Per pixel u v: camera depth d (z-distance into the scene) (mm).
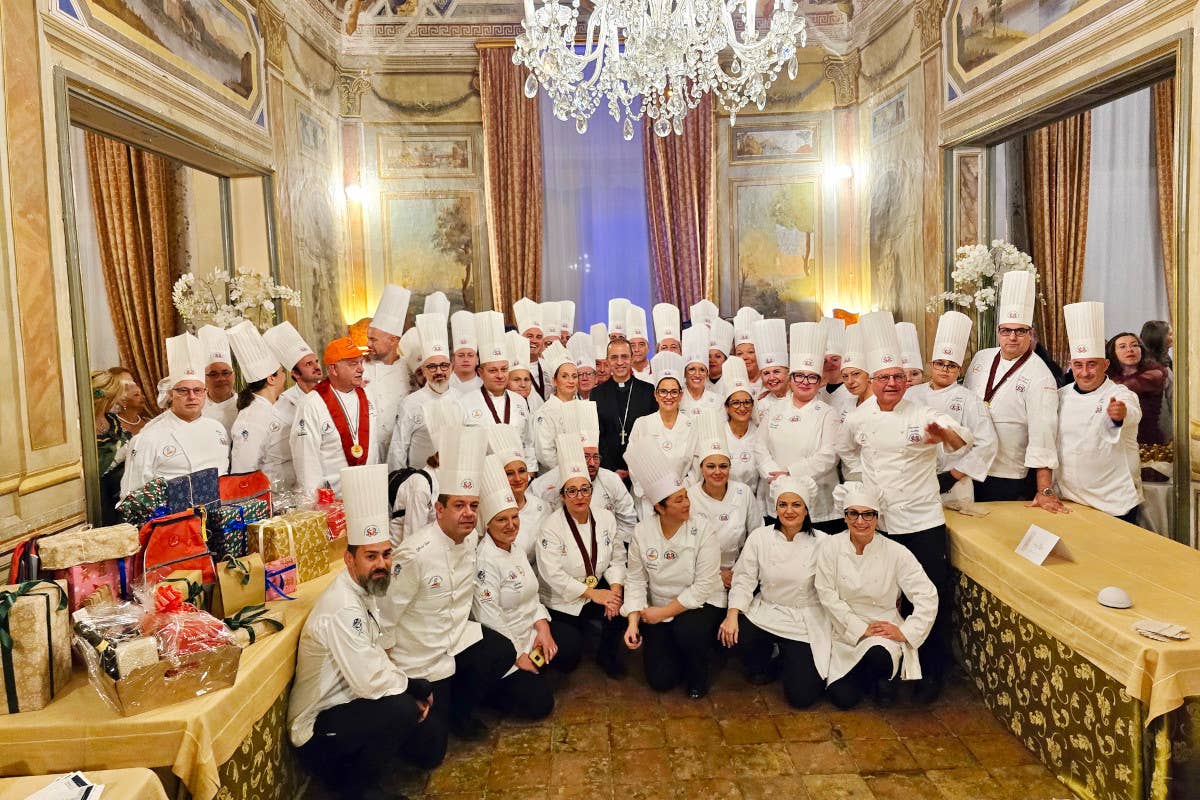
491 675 3191
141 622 2266
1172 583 2818
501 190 8734
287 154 6891
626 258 9016
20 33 3213
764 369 4465
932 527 3631
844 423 4148
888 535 3670
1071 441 3984
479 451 2982
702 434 3840
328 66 8188
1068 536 3434
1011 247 5438
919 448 3594
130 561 2643
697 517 3615
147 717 2082
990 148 6574
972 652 3496
